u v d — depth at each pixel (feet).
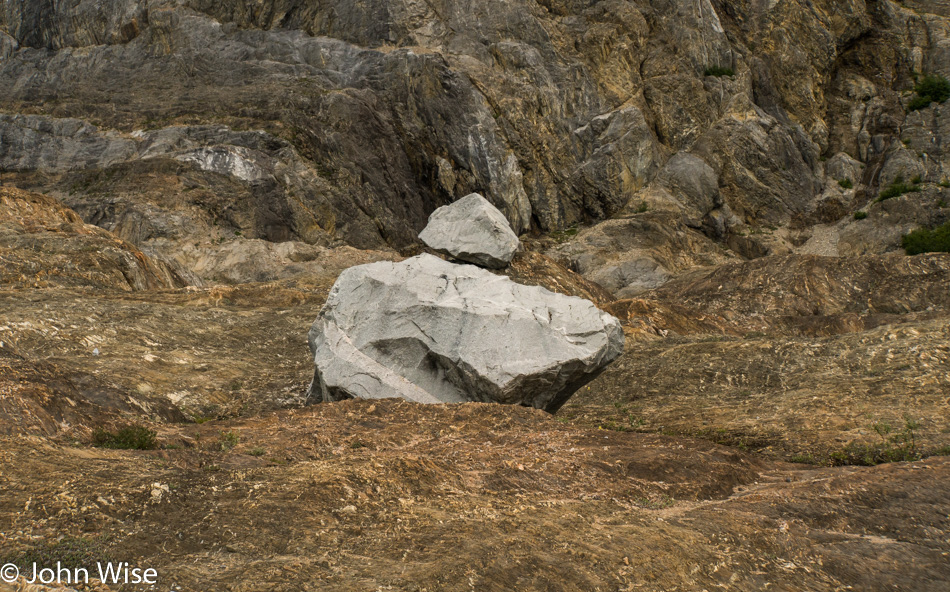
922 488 27.66
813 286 99.86
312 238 123.95
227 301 77.61
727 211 138.51
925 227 125.18
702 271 116.16
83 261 78.33
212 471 24.07
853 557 22.40
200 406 43.32
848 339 55.67
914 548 23.25
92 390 36.65
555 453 31.24
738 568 20.98
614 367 58.70
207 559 18.10
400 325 42.19
